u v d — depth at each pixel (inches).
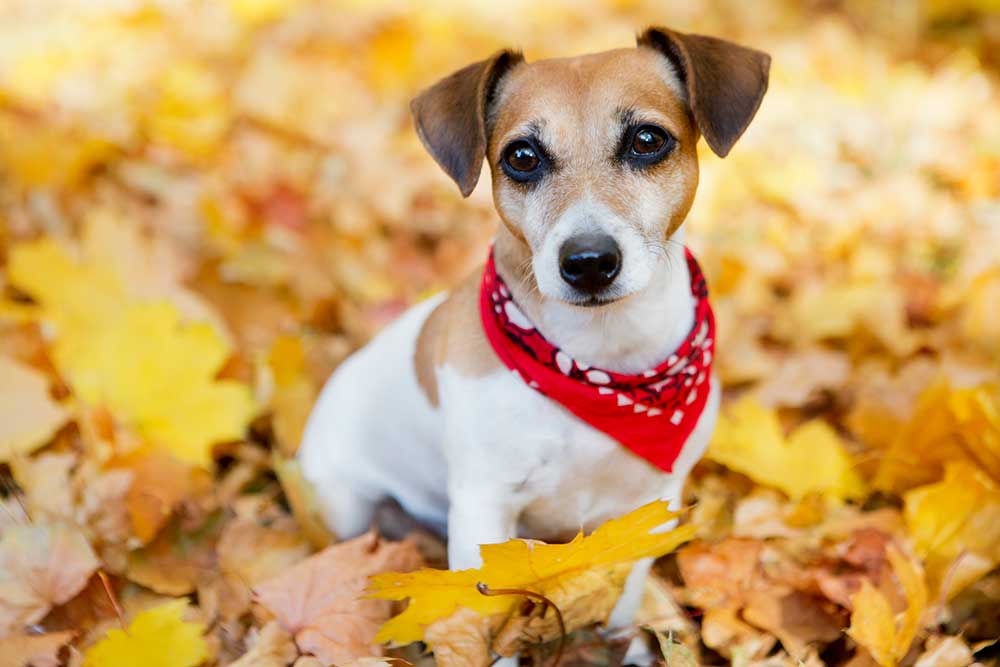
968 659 24.8
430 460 27.9
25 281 33.4
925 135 45.2
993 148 43.5
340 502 29.3
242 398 31.2
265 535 28.6
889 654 24.6
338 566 26.5
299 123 48.3
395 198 42.9
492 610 24.6
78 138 43.4
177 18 63.4
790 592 26.9
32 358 31.9
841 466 29.8
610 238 23.7
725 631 26.2
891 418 30.9
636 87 24.8
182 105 45.9
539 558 23.4
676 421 25.5
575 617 25.1
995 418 27.8
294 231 40.9
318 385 34.4
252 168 44.8
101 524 27.4
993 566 26.3
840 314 35.0
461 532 25.6
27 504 28.0
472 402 25.1
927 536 27.0
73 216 39.9
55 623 25.8
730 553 27.8
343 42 60.5
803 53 54.1
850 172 43.8
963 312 34.6
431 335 27.2
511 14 65.9
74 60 54.3
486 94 25.9
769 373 34.1
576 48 59.2
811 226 40.5
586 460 25.2
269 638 25.4
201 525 28.3
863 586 25.1
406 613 24.1
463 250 40.4
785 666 25.7
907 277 37.5
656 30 25.5
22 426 29.2
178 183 42.6
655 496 26.5
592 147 24.6
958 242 39.0
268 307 36.6
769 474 29.6
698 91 25.0
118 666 24.2
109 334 31.1
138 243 34.8
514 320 24.8
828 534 28.2
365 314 36.5
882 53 54.4
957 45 54.7
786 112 47.9
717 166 43.4
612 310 24.7
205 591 27.0
